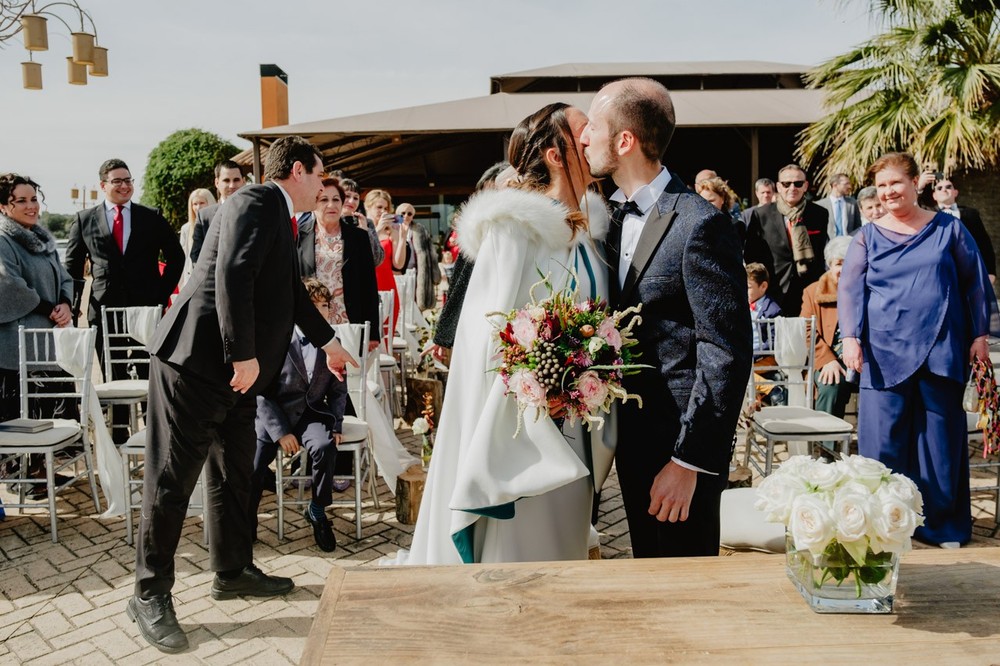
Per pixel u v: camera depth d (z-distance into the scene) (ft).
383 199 23.91
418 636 4.32
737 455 17.54
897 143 27.17
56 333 14.12
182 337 9.25
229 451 10.48
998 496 13.38
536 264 6.86
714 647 4.19
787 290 20.31
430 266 27.35
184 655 9.42
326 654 4.16
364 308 16.66
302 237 16.29
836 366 14.65
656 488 6.54
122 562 12.32
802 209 20.27
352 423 13.64
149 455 9.62
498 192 6.85
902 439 12.04
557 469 6.42
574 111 7.27
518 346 6.22
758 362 17.31
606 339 6.26
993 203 29.81
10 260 15.43
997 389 11.59
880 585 4.48
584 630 4.37
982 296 11.54
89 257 18.95
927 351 11.53
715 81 55.47
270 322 9.71
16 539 13.33
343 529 13.73
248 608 10.64
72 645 9.70
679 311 6.75
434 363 21.36
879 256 11.87
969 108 24.81
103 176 18.38
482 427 6.52
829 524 4.40
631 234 7.14
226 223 9.14
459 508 6.39
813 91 51.16
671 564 5.19
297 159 9.86
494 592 4.79
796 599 4.69
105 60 21.36
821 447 15.23
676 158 59.93
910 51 27.04
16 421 13.87
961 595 4.74
